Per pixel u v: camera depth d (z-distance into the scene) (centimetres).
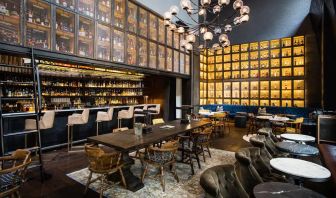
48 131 488
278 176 254
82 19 468
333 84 589
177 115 930
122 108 696
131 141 293
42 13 411
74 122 492
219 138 648
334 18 505
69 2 441
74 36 445
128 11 595
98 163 270
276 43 898
